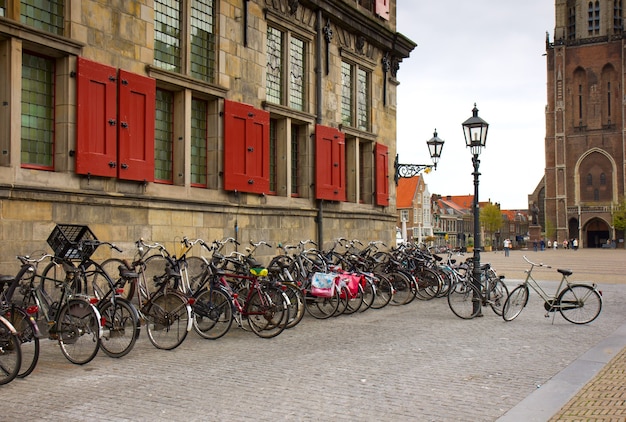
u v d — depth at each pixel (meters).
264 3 16.33
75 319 8.57
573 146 98.94
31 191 10.52
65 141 11.21
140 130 12.50
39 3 11.02
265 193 16.22
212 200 14.48
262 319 10.63
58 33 11.30
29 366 7.70
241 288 10.92
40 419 6.08
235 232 15.27
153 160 12.76
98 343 8.34
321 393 7.03
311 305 13.05
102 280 10.79
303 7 18.02
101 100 11.73
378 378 7.75
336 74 19.64
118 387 7.29
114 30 12.15
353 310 13.52
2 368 7.42
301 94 18.28
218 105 14.78
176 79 13.48
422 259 16.56
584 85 98.44
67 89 11.25
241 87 15.52
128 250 12.27
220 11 14.84
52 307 8.95
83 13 11.55
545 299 12.91
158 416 6.17
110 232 11.95
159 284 10.20
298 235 17.73
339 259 15.17
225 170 14.82
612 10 97.44
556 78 99.94
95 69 11.61
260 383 7.48
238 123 15.23
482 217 122.62
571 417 6.09
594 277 27.02
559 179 99.25
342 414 6.25
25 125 10.88
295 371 8.12
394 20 22.94
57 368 8.30
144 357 9.02
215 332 10.41
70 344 8.59
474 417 6.15
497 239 121.06
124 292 11.34
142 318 9.77
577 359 8.95
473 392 7.10
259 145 15.93
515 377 7.83
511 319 12.89
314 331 11.35
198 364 8.53
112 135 11.91
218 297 10.39
